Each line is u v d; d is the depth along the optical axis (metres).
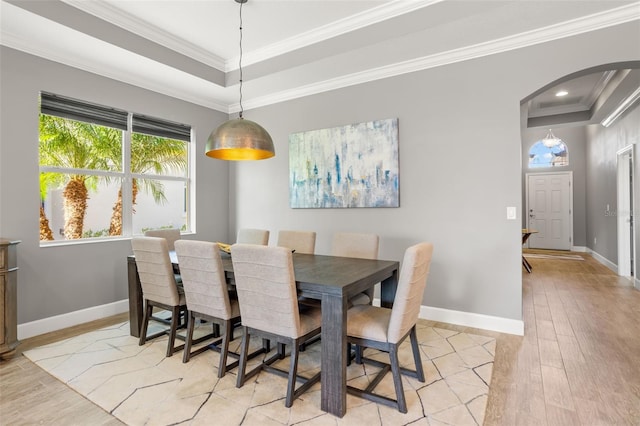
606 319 3.39
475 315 3.20
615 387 2.12
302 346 2.72
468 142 3.21
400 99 3.55
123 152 3.85
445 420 1.80
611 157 5.97
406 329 1.97
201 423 1.79
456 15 2.68
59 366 2.43
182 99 4.37
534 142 8.66
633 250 5.09
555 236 8.44
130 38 3.17
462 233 3.26
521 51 2.97
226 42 3.58
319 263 2.63
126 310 3.75
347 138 3.87
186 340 2.50
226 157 3.05
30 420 1.83
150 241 2.57
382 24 3.03
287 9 2.97
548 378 2.23
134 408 1.93
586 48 2.72
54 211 3.36
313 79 3.92
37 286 3.09
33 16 2.58
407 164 3.52
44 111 3.16
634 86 4.29
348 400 2.00
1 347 2.50
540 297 4.20
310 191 4.16
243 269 2.02
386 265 2.53
